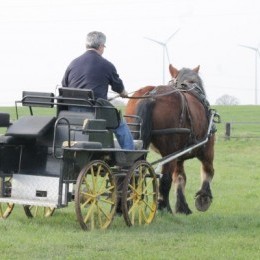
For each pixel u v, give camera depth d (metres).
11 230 12.41
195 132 16.03
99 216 13.06
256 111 86.56
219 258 10.52
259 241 12.12
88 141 12.80
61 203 12.63
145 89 16.03
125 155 13.45
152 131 15.08
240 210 17.28
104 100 13.15
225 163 31.00
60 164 12.72
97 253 10.59
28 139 13.21
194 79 17.48
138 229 13.15
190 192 21.23
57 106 13.41
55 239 11.62
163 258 10.36
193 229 13.48
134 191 13.66
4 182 13.28
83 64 13.79
